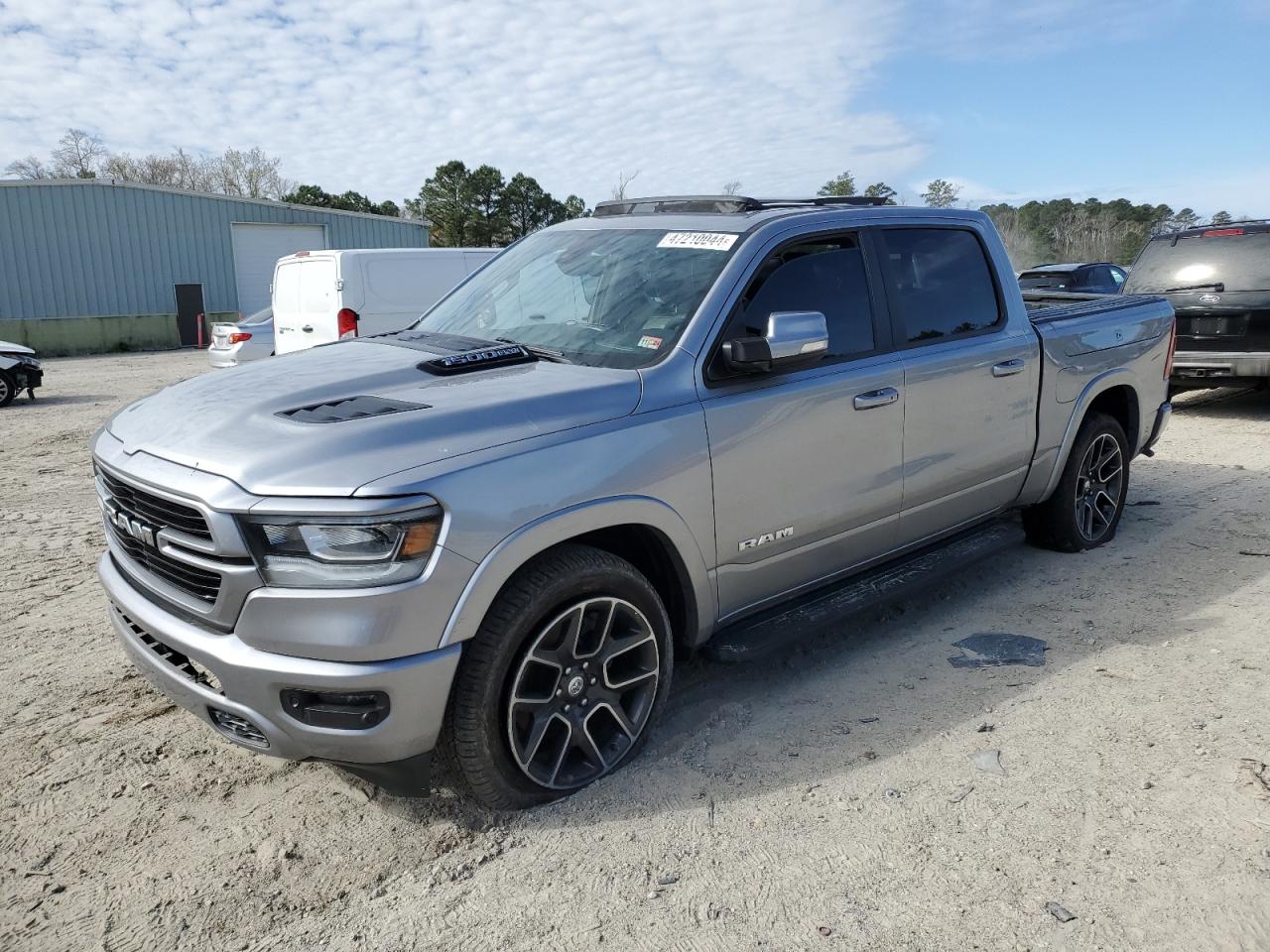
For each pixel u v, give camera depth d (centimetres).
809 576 386
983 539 470
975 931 245
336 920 256
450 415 283
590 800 308
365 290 1130
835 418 372
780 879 268
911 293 421
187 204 2866
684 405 325
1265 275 898
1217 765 318
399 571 257
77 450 976
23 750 346
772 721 360
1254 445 828
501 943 246
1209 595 475
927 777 317
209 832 296
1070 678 388
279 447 268
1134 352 554
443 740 287
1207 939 239
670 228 392
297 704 262
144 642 308
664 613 327
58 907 262
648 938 246
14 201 2630
